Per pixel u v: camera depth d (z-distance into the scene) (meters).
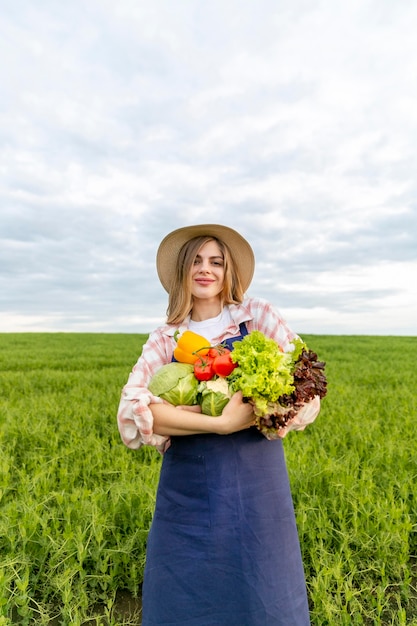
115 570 4.17
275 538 2.98
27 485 5.30
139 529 4.57
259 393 2.79
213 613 2.91
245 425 2.92
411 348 23.34
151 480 5.37
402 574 4.37
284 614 2.91
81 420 8.64
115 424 8.40
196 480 3.03
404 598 4.13
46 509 5.07
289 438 7.45
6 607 3.79
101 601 4.17
